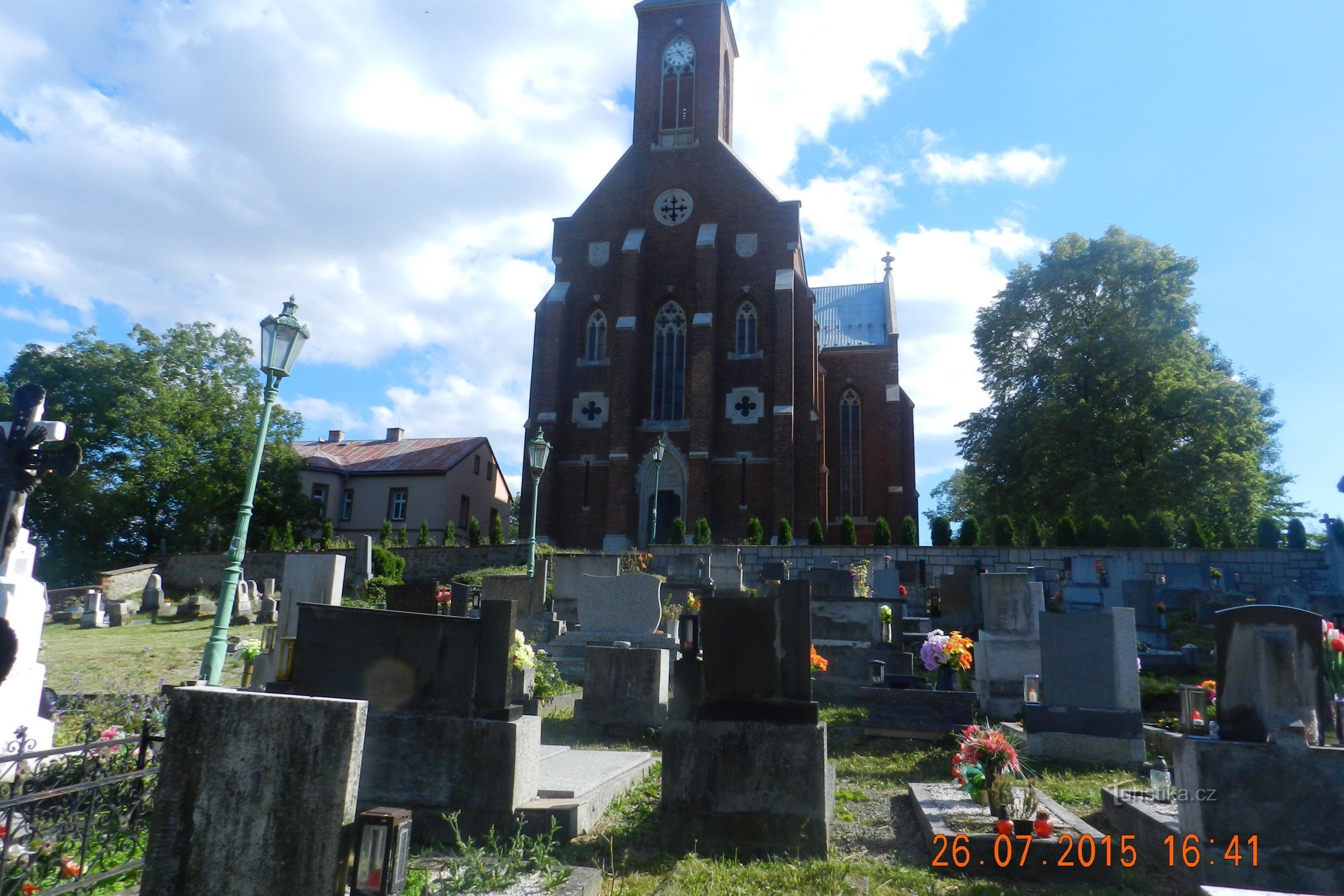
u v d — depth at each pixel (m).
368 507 52.59
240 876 4.38
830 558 31.64
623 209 44.62
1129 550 28.61
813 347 43.03
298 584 12.23
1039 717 10.29
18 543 7.96
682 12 46.53
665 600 19.72
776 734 6.86
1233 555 27.75
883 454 50.22
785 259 42.44
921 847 7.05
